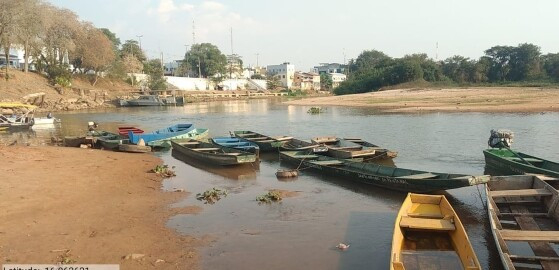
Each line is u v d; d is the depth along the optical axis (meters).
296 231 11.88
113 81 93.81
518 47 91.00
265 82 137.88
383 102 63.47
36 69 77.94
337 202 14.66
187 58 126.81
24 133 38.09
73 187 15.90
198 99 97.00
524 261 8.85
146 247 10.70
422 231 10.39
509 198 12.74
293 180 18.16
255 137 28.73
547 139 26.48
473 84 87.00
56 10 72.56
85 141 28.42
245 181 18.14
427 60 100.06
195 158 23.05
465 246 8.89
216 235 11.62
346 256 10.22
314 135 33.00
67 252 10.16
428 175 15.26
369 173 16.48
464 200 14.41
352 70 164.88
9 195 14.23
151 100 80.38
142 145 25.94
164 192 16.12
